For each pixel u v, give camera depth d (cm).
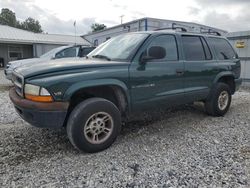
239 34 1038
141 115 516
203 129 436
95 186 254
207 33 515
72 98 326
